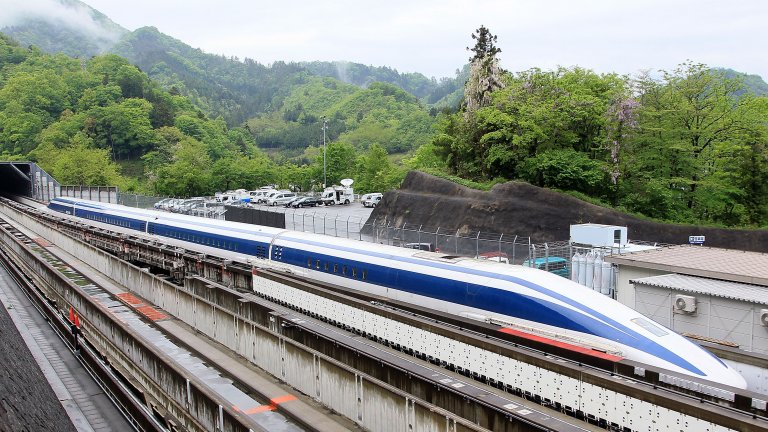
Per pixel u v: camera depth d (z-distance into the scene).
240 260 42.34
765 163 54.94
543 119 58.31
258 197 101.44
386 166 116.75
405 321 23.77
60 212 79.19
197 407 18.11
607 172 55.88
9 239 55.69
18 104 181.38
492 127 62.25
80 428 18.28
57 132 158.62
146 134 179.38
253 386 21.30
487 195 53.66
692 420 14.26
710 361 17.48
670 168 57.59
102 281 41.69
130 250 54.75
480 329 22.97
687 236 46.69
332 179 126.94
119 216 62.59
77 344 24.72
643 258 27.38
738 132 56.31
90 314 29.52
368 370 21.05
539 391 18.42
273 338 21.97
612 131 56.34
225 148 199.12
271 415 18.61
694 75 58.34
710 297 22.58
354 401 17.53
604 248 36.97
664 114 56.66
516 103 60.59
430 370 19.08
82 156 125.12
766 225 54.19
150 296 34.78
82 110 190.50
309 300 30.16
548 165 55.47
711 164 59.53
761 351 21.19
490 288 23.47
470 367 20.94
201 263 43.31
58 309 33.06
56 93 193.12
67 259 51.16
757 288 22.44
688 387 16.09
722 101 58.25
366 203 94.19
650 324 19.16
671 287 23.75
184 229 50.09
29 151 165.12
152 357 21.62
